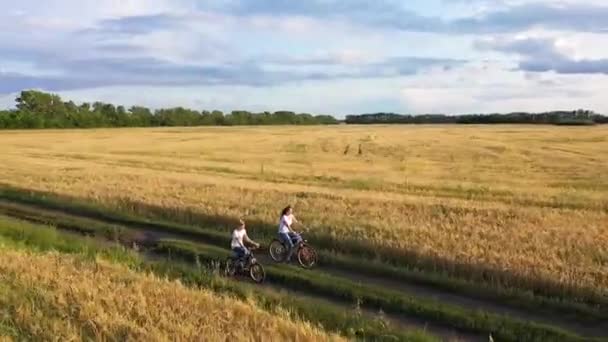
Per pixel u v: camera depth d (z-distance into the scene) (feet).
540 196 114.73
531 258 64.03
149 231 88.17
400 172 164.25
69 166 172.45
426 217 88.28
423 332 48.62
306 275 65.16
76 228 90.84
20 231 80.48
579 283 56.39
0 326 39.60
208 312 43.16
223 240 81.51
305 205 98.27
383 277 65.41
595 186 134.10
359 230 78.07
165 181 131.23
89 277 50.96
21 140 289.33
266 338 38.27
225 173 157.28
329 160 200.03
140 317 41.22
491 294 58.34
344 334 48.01
